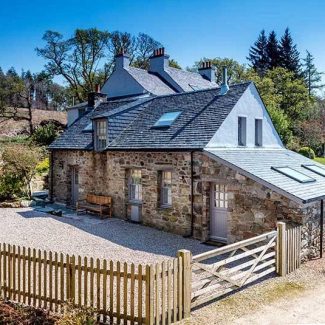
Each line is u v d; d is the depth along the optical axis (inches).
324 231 464.1
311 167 604.7
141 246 473.4
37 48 1753.2
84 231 552.1
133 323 249.9
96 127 685.9
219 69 1823.3
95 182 697.0
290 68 2175.2
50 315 260.2
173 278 258.8
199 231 516.1
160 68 1108.5
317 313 280.5
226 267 394.3
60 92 2405.3
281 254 362.0
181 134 566.3
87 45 1750.7
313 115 1582.2
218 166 490.0
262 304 294.0
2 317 251.6
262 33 2324.1
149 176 585.0
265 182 438.0
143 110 729.0
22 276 307.1
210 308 283.3
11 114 1819.6
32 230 552.1
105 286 260.4
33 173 845.8
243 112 602.2
